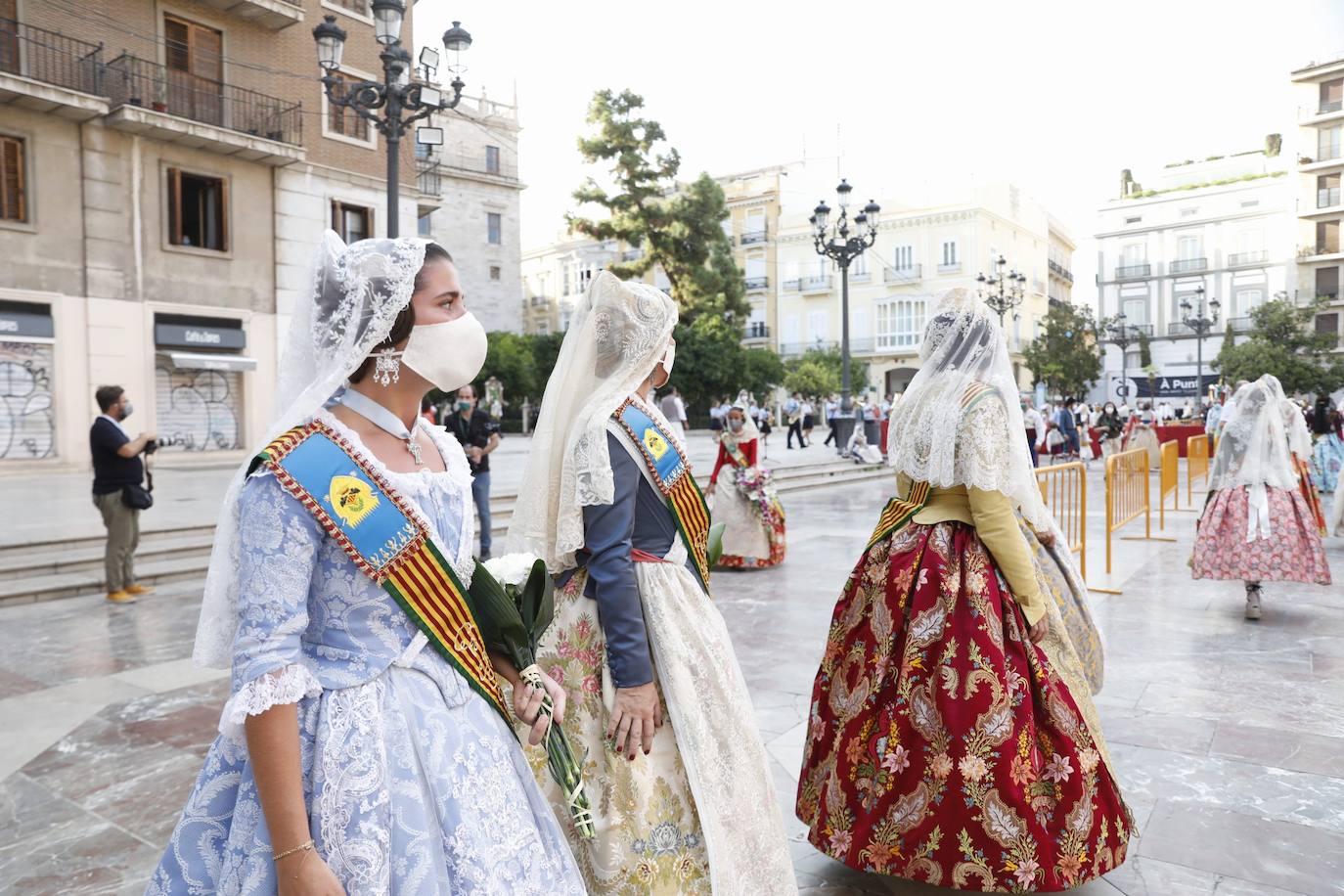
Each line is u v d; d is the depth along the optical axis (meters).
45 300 15.55
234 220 17.92
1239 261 47.59
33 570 7.30
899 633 2.50
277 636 1.23
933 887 2.55
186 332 17.30
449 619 1.42
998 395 2.49
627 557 1.92
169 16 17.08
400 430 1.45
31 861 2.76
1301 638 5.25
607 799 1.88
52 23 15.66
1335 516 8.90
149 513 9.91
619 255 52.31
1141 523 10.27
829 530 10.23
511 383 33.09
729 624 5.78
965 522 2.54
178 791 3.27
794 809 2.99
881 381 47.47
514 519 2.09
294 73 18.83
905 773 2.39
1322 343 38.22
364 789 1.26
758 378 38.41
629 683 1.88
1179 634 5.36
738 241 52.16
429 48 10.06
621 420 1.98
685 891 1.90
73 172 15.85
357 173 19.88
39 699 4.32
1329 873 2.59
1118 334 49.00
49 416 15.72
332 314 1.36
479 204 38.41
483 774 1.39
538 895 1.40
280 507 1.26
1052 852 2.26
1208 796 3.11
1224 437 5.81
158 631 5.78
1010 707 2.32
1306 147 43.94
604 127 33.72
